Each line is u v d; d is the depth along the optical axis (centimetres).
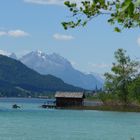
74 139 5791
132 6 603
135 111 14775
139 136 6525
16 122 8806
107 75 16138
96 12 1002
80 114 12669
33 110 14850
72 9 1020
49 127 7750
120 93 15900
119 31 920
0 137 5778
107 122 9550
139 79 15650
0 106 18575
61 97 16300
